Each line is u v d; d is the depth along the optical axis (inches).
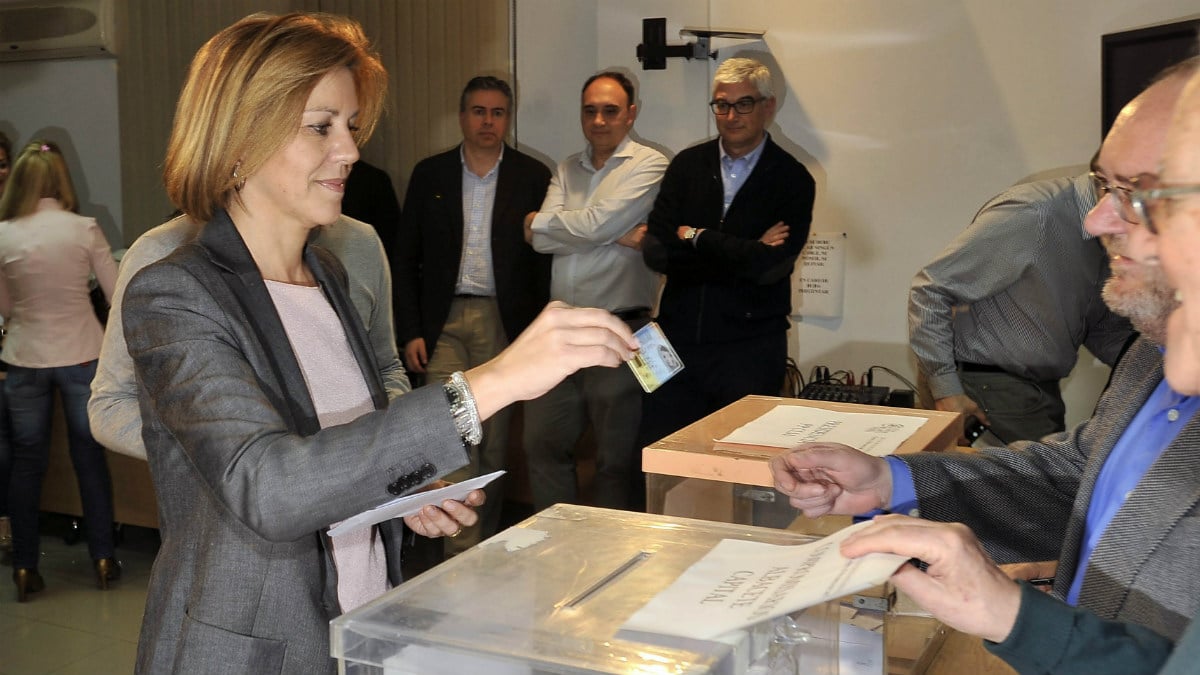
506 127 142.2
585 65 158.7
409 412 41.4
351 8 158.9
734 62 129.0
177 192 50.5
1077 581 43.9
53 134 150.9
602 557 37.8
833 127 150.1
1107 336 110.0
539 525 41.7
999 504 51.9
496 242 141.8
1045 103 139.3
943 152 145.2
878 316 151.2
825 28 148.3
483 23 158.1
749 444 56.7
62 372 137.1
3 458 139.8
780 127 152.9
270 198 51.4
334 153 50.8
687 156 132.0
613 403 140.0
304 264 56.2
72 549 158.4
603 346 41.3
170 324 45.4
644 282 143.7
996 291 106.7
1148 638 33.9
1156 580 38.5
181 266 46.9
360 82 53.4
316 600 47.6
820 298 153.3
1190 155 28.6
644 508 142.5
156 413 47.6
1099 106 136.6
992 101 141.9
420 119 159.2
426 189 143.3
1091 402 140.6
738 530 40.6
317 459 40.8
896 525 34.2
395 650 31.8
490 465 145.3
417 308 145.3
